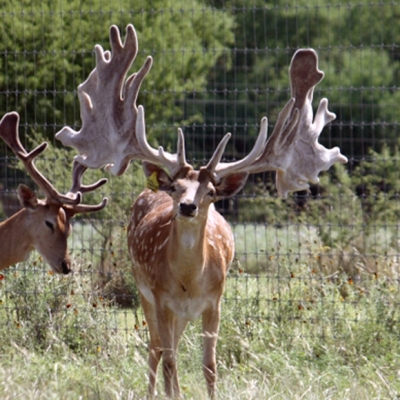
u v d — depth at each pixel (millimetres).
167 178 18844
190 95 61938
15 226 22594
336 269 30375
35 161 30672
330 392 19672
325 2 61531
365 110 61188
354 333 23812
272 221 35688
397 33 62188
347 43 62438
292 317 24688
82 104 20750
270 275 26516
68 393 19031
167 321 20312
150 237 21078
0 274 25453
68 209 22781
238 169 18922
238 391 19109
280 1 60562
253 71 64438
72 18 26984
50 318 25125
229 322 24328
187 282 19578
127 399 19094
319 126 20688
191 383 20672
